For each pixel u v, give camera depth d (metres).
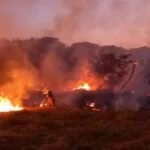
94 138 17.97
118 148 16.34
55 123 21.30
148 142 17.06
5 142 17.19
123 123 21.12
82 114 23.91
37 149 16.47
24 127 20.44
